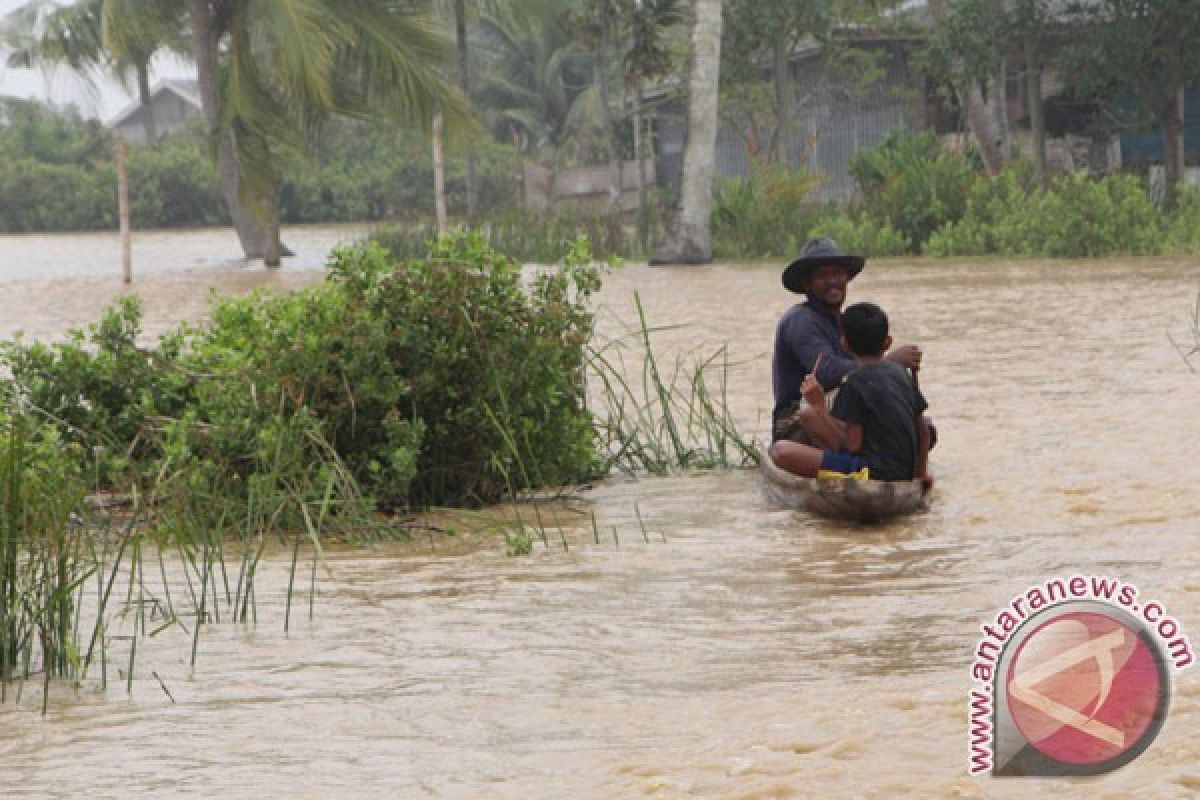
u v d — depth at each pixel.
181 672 13.48
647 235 78.19
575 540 19.17
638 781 10.31
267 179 78.62
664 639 14.06
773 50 88.75
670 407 29.11
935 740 10.77
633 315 45.66
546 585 16.53
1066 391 28.05
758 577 16.52
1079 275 53.62
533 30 118.56
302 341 22.22
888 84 95.94
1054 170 80.62
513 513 21.45
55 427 22.17
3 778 10.83
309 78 69.06
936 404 27.47
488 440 22.67
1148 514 18.47
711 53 69.94
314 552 19.23
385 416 22.11
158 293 62.72
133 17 79.69
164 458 22.17
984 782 9.93
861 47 95.12
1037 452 22.66
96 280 72.19
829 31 87.12
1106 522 18.25
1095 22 72.25
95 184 144.38
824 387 20.91
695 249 70.19
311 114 78.75
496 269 23.44
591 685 12.68
